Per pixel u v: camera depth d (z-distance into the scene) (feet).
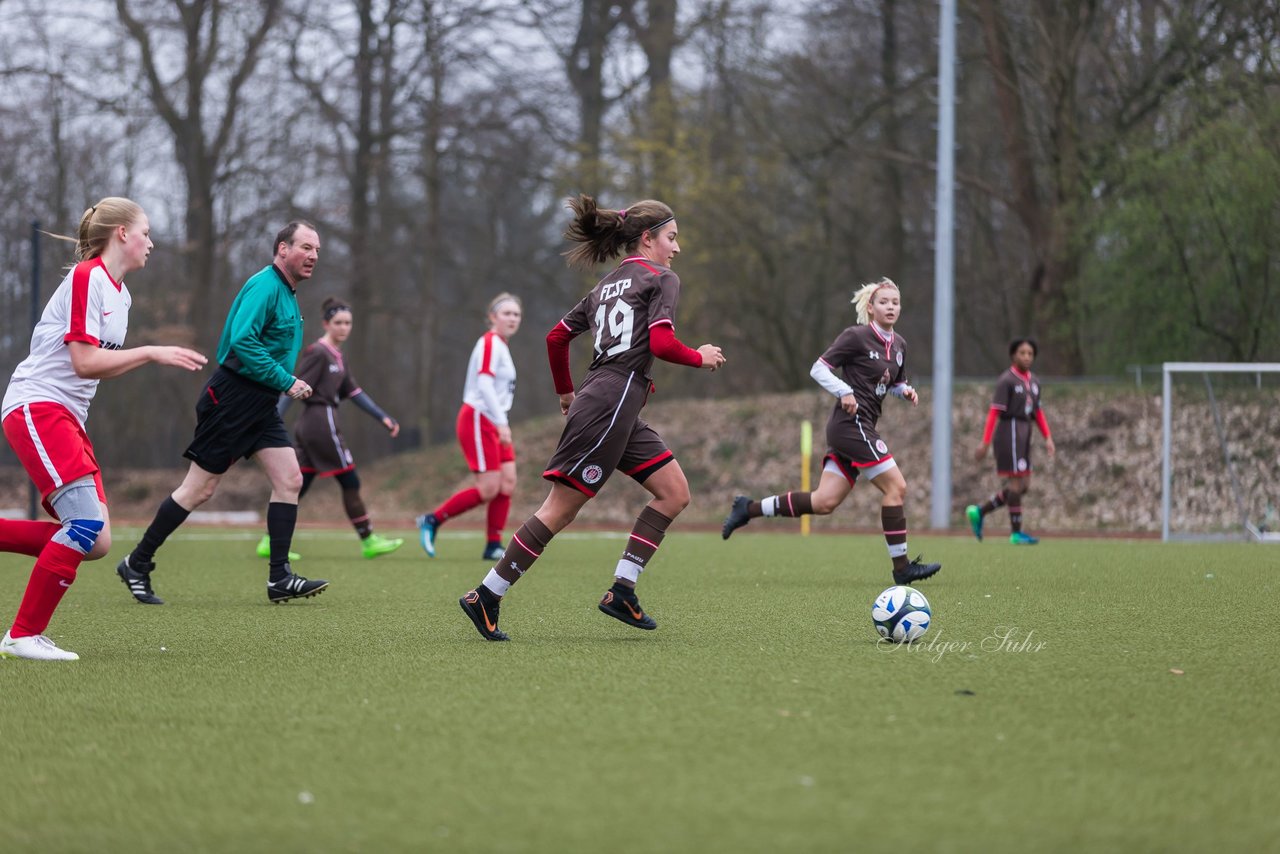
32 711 48.08
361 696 50.78
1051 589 98.48
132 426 413.39
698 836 31.73
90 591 99.35
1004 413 166.71
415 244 436.35
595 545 169.48
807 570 119.34
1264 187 247.91
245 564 128.98
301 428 133.49
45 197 366.43
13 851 31.48
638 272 66.59
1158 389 255.09
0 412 64.95
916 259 364.79
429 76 366.84
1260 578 108.88
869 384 101.24
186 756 40.75
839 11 318.86
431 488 325.01
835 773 37.83
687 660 60.08
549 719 45.78
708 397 386.32
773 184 344.90
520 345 513.04
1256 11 252.21
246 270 388.78
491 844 31.32
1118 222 264.52
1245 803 34.76
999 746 41.24
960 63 302.04
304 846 31.50
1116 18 277.23
